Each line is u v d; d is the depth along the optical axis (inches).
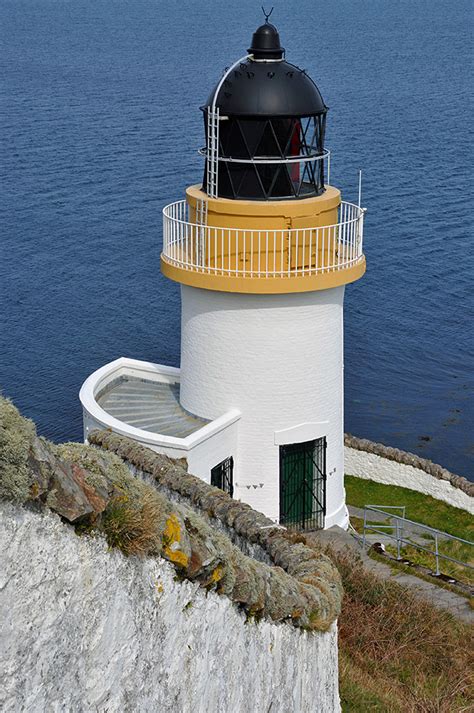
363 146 3705.7
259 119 866.8
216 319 919.7
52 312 2103.8
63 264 2380.7
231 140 886.4
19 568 274.7
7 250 2475.4
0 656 268.5
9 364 1868.8
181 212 975.0
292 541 623.8
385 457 1171.3
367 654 747.4
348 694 661.9
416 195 3014.3
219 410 941.8
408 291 2277.3
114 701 320.8
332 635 571.8
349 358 1937.7
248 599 412.8
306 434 946.7
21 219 2711.6
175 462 854.5
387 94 5103.3
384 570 926.4
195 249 926.4
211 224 900.0
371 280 2335.1
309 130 898.7
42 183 3056.1
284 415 936.3
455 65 6604.3
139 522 328.2
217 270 894.4
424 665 748.6
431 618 805.9
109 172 3169.3
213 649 388.5
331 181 3164.4
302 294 901.8
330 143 3740.2
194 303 935.0
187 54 7682.1
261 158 876.6
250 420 937.5
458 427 1673.2
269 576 451.2
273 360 919.0
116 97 4940.9
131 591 328.2
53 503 287.6
